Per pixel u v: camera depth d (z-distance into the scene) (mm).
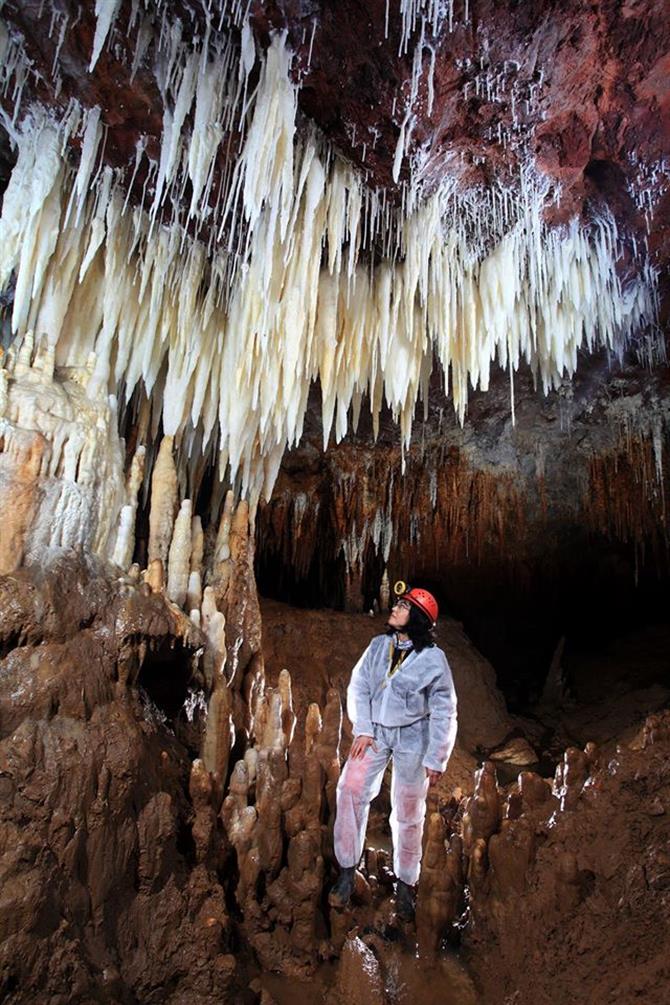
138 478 4066
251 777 3348
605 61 2773
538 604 9281
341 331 4508
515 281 4082
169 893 2668
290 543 7715
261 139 2822
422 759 3045
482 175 3465
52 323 3861
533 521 8062
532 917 2713
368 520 7672
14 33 2660
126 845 2594
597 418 6559
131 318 4137
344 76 2830
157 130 3105
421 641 3150
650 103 3016
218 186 3439
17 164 3199
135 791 2713
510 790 3512
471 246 4082
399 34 2590
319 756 3609
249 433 4895
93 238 3572
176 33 2621
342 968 2686
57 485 3271
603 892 2656
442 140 3186
